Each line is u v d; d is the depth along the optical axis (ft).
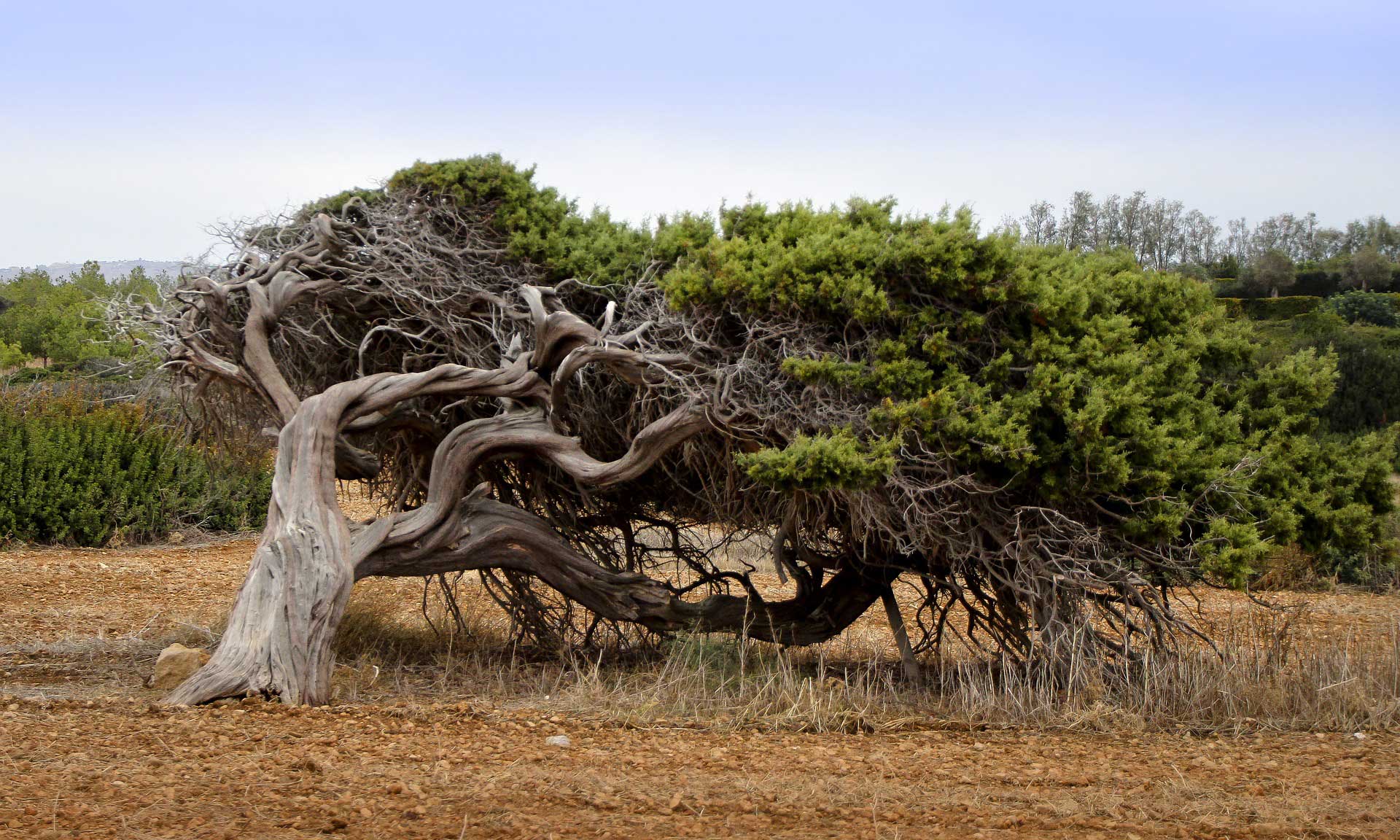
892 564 52.75
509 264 57.77
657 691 45.50
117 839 25.49
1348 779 34.09
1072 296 46.06
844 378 44.83
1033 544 46.91
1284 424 49.14
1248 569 43.47
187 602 75.87
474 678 51.75
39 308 272.51
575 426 55.36
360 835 26.30
